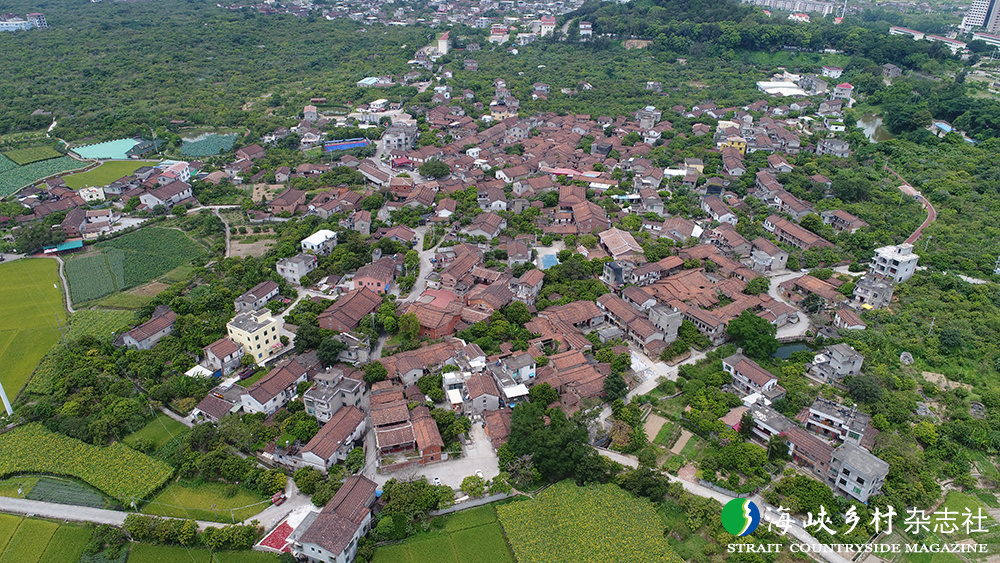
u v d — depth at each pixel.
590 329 142.00
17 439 109.88
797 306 150.75
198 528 94.38
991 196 191.75
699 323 139.25
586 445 105.31
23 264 169.25
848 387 118.38
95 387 120.62
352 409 111.44
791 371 124.62
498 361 125.12
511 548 92.12
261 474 101.44
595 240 171.50
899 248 157.00
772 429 106.75
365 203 195.38
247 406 114.88
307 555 88.25
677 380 123.06
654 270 157.38
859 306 145.75
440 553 91.50
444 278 150.25
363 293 146.12
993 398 115.69
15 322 143.50
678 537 93.06
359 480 96.75
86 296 154.00
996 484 101.75
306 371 122.69
